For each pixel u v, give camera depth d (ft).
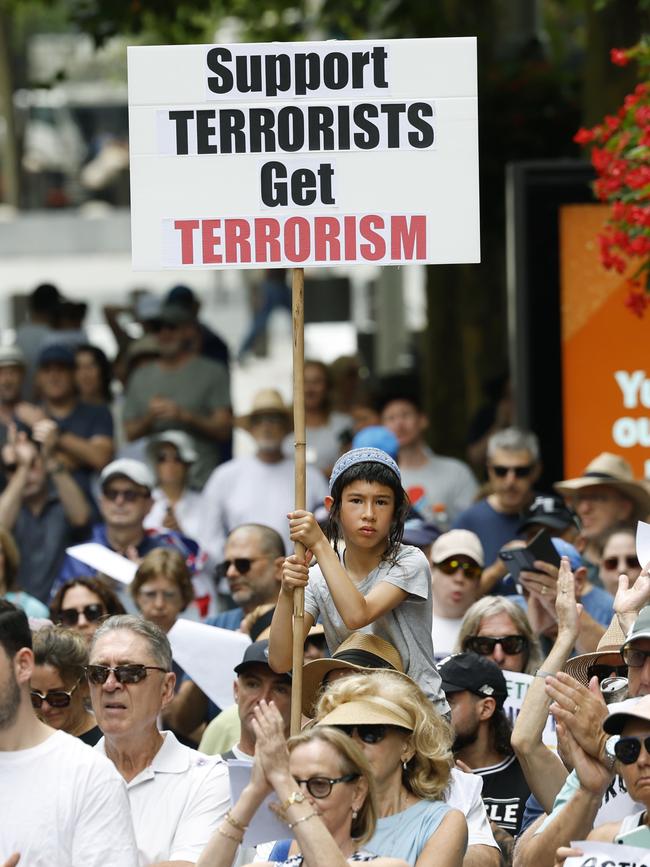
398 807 58.80
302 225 65.41
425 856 57.31
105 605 89.15
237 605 98.48
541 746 64.44
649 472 111.14
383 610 63.62
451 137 65.26
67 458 133.49
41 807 57.82
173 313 143.95
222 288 255.50
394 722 58.29
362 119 65.36
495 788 71.46
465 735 71.36
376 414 128.88
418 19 158.81
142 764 67.10
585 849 55.11
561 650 65.31
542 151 153.69
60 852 57.67
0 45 296.30
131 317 171.12
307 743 55.83
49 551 119.03
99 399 140.67
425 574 65.10
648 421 110.93
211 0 154.92
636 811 60.34
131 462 108.17
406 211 65.36
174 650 79.66
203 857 55.98
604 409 111.24
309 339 234.38
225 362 156.97
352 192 65.41
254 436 123.75
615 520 98.58
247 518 122.11
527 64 156.25
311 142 65.36
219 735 78.38
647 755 54.39
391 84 65.26
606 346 111.14
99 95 342.23
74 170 326.44
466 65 65.26
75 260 265.54
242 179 65.51
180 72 65.46
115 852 57.98
